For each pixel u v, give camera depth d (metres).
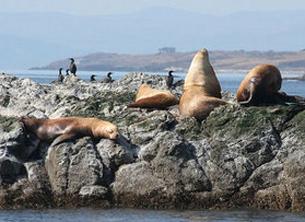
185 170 51.75
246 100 58.97
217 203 51.28
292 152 52.34
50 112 61.69
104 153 52.88
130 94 62.88
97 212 50.06
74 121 54.25
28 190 51.72
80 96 70.31
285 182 51.47
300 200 50.72
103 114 58.75
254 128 53.59
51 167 52.50
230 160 52.12
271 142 53.00
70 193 51.69
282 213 49.84
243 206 51.28
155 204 51.41
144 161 52.69
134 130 54.56
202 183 51.62
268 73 58.69
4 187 51.75
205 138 53.72
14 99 64.06
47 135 54.00
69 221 47.50
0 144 52.66
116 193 51.88
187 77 59.88
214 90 59.75
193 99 57.66
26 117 54.81
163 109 59.66
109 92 66.00
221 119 54.88
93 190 51.59
